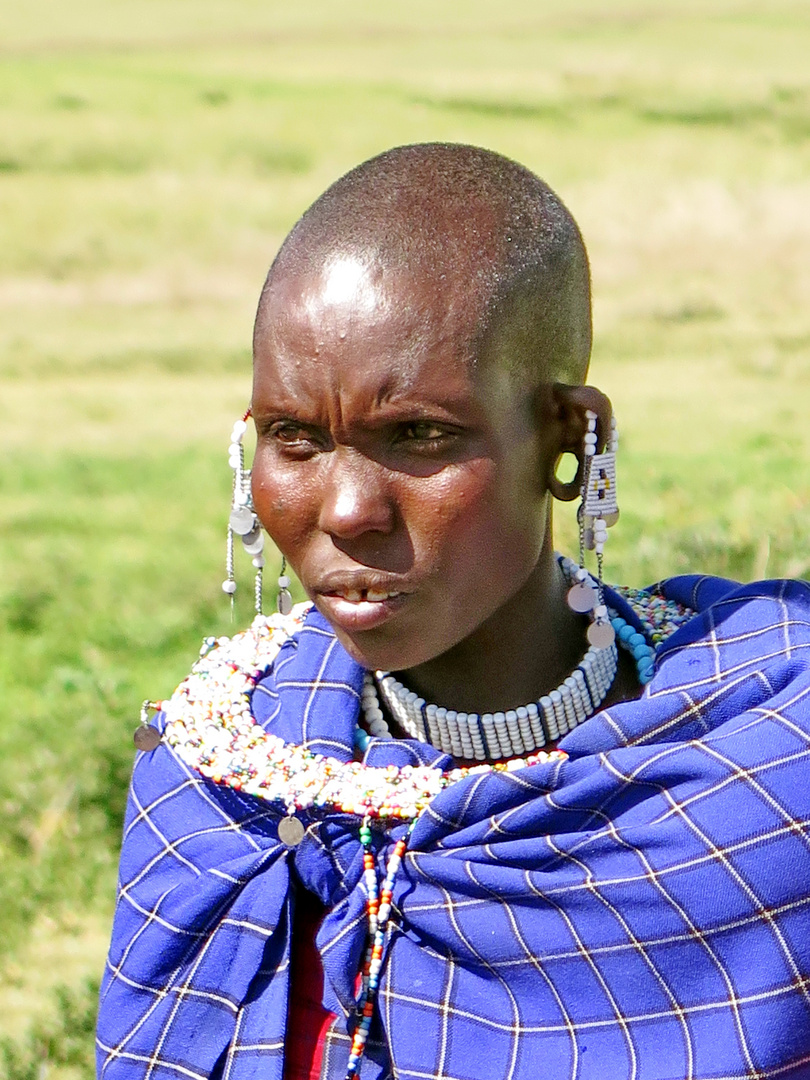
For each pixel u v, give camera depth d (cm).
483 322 425
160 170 4972
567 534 1428
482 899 458
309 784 475
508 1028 458
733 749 447
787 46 7462
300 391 424
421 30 8675
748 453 2028
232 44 8062
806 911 441
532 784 454
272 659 522
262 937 479
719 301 3291
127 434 2547
